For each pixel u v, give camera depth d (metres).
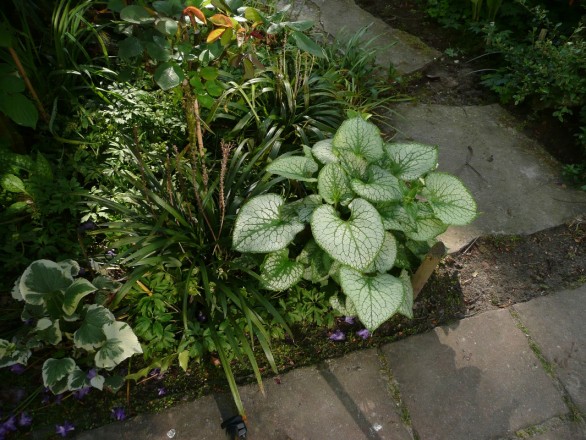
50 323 1.89
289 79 3.10
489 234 2.65
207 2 2.03
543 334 2.27
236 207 2.26
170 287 2.16
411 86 3.53
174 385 2.04
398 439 1.93
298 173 2.10
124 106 2.68
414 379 2.10
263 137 2.71
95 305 1.93
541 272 2.52
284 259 2.07
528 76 3.26
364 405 2.01
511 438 1.95
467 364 2.15
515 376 2.12
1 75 2.10
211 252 2.22
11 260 2.19
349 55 3.36
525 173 2.98
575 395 2.08
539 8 3.44
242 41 2.06
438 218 2.02
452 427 1.97
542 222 2.73
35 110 2.14
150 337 2.06
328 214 1.91
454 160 3.03
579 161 3.06
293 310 2.23
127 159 2.52
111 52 3.02
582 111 3.07
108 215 2.38
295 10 3.96
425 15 4.12
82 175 2.56
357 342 2.21
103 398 1.98
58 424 1.90
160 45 2.01
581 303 2.39
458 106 3.41
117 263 2.16
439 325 2.28
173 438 1.89
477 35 3.89
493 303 2.38
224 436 1.91
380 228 1.86
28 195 2.31
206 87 2.20
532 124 3.29
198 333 2.10
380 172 2.03
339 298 2.14
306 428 1.94
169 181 2.07
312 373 2.09
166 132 2.72
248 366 2.10
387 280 1.95
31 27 2.77
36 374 2.02
